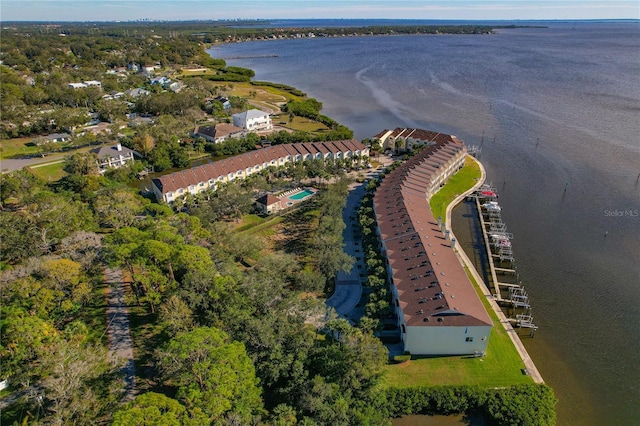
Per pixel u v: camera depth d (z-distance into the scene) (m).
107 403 63.59
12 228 101.75
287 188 155.75
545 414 68.88
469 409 72.31
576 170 167.75
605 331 89.12
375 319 83.38
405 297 85.69
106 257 87.94
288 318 78.88
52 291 78.56
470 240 122.88
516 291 100.50
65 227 105.31
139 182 164.38
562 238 122.56
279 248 116.88
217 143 196.75
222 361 59.75
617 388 76.94
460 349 80.94
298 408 64.12
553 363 81.62
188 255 83.56
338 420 60.69
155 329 83.06
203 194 137.25
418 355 81.31
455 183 156.25
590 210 137.88
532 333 88.50
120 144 191.00
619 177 160.38
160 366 68.38
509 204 142.62
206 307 78.62
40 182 140.75
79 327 75.75
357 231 125.50
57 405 58.75
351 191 152.88
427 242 100.81
